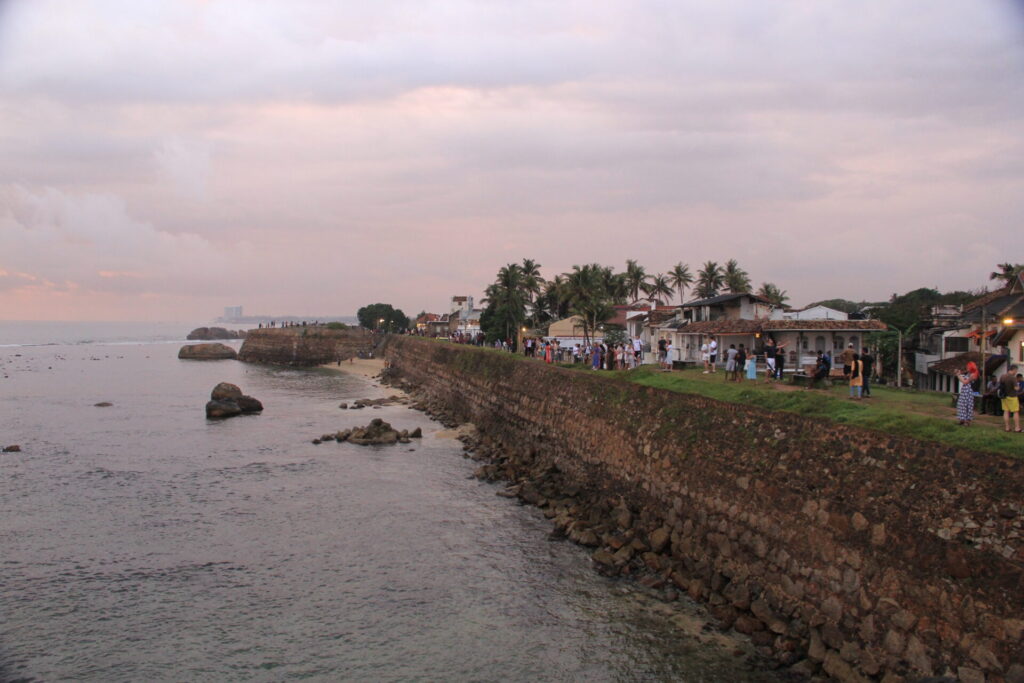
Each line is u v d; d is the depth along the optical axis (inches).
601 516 1285.7
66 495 1515.7
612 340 3179.1
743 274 4862.2
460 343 4077.3
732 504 987.9
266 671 815.1
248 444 2114.9
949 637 647.1
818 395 1107.3
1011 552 621.6
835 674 716.7
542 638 880.9
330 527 1307.8
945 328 2098.9
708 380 1470.2
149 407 2955.2
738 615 875.4
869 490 788.6
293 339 5861.2
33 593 1015.6
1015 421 813.2
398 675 805.2
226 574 1088.2
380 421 2240.4
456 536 1251.8
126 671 815.1
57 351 7593.5
